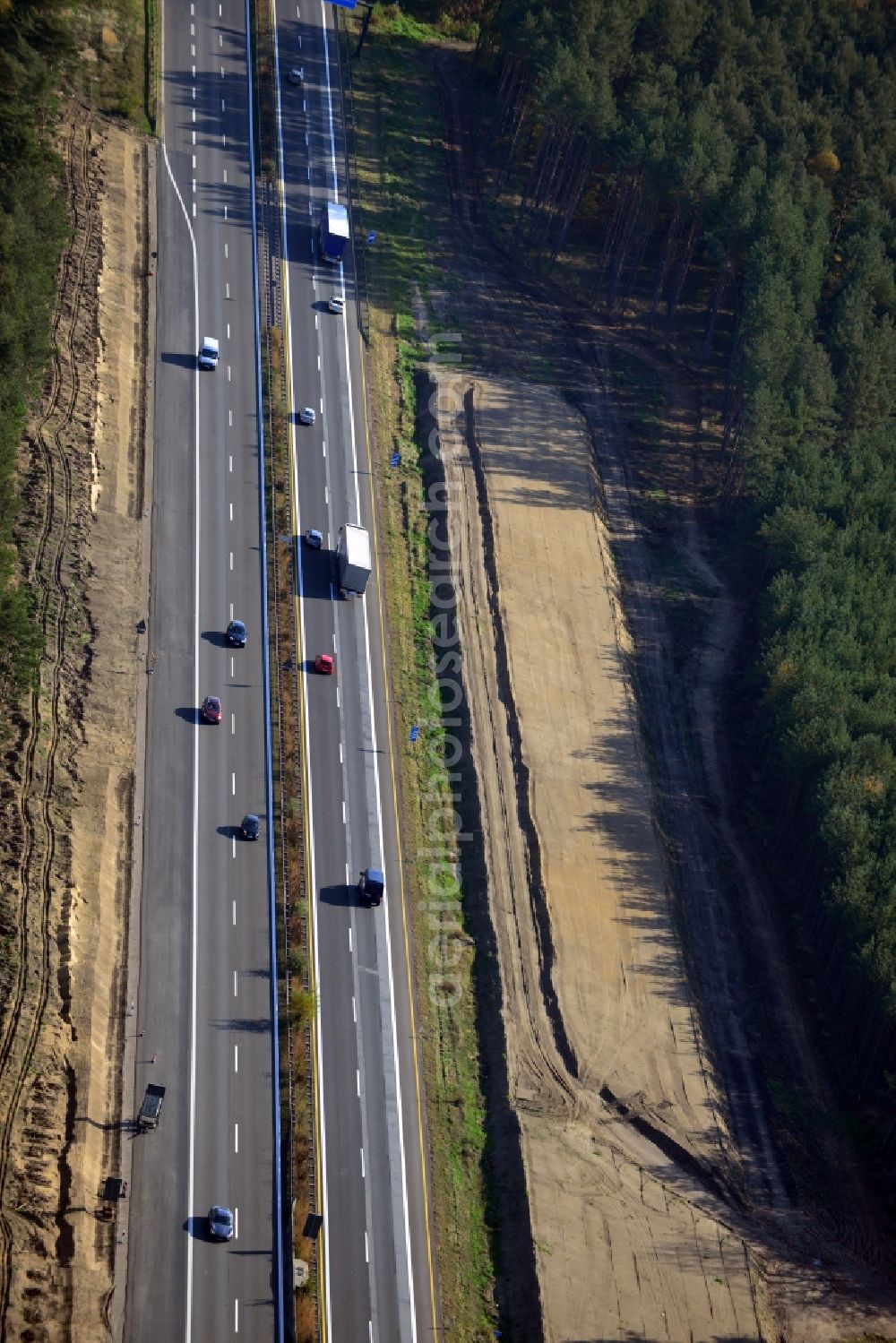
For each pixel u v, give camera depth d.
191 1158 173.88
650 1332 177.62
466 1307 175.62
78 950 183.00
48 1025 174.00
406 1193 182.00
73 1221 161.00
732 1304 183.38
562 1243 182.12
